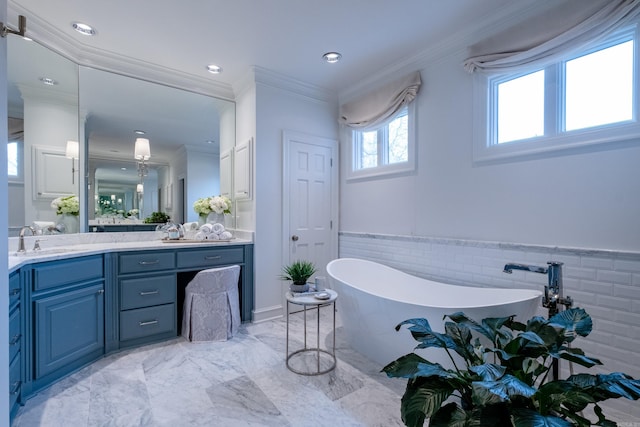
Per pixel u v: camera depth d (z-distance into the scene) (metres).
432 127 2.66
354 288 2.28
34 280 1.82
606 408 1.71
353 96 3.44
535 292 1.86
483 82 2.30
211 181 3.40
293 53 2.73
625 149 1.70
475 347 1.21
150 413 1.67
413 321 1.33
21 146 2.30
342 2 2.07
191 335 2.59
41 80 2.40
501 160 2.21
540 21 1.95
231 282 2.71
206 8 2.12
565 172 1.91
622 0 1.63
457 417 0.96
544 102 2.00
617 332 1.70
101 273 2.29
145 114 3.02
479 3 2.08
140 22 2.27
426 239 2.69
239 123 3.38
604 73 1.80
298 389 1.91
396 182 2.99
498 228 2.22
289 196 3.28
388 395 1.85
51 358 1.92
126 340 2.42
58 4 2.07
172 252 2.64
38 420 1.61
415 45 2.60
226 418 1.64
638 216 1.65
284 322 3.07
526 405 0.97
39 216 2.41
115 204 2.89
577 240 1.86
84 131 2.69
